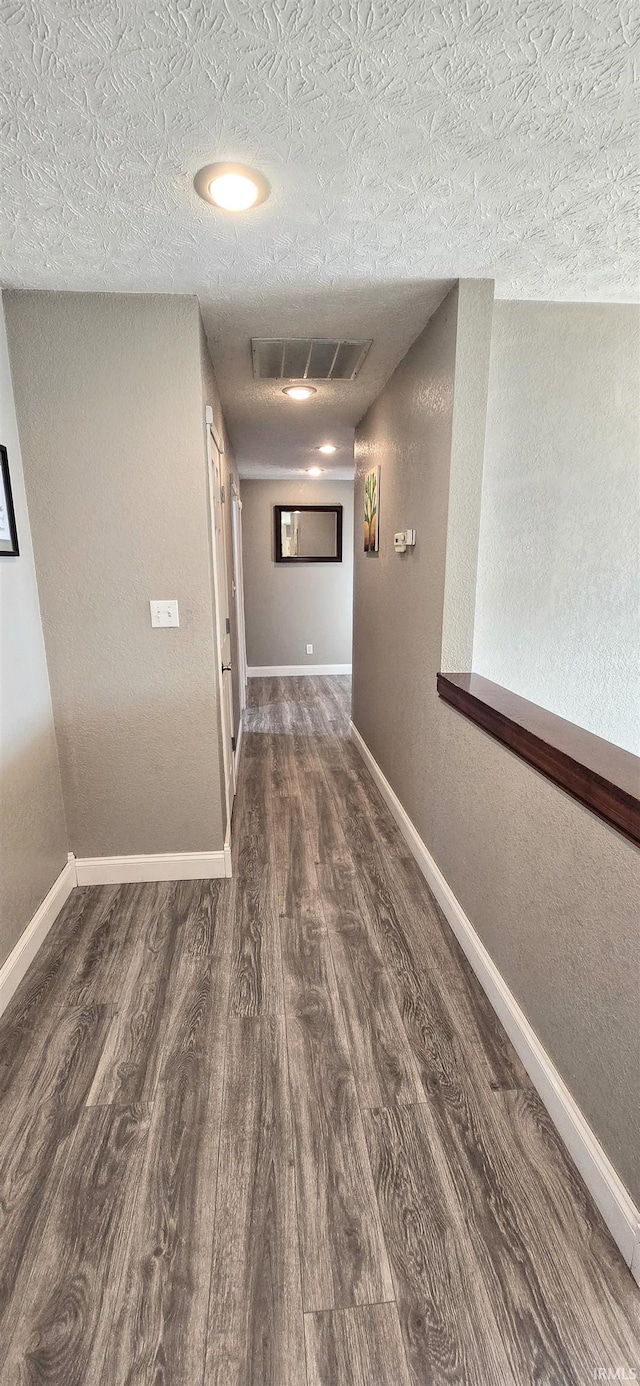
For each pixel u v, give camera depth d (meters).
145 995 1.80
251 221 1.46
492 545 2.14
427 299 1.96
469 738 1.88
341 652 6.70
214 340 2.31
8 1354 0.99
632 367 2.08
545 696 2.28
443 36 0.92
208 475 2.10
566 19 0.90
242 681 5.04
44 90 1.01
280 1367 0.97
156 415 1.99
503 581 2.17
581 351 2.05
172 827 2.40
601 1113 1.19
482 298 1.83
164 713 2.27
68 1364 0.97
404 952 1.98
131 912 2.22
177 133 1.12
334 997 1.78
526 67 0.98
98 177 1.26
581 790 1.21
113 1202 1.22
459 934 2.02
